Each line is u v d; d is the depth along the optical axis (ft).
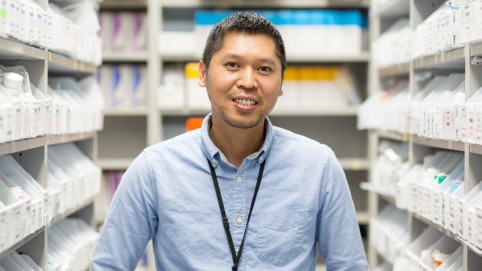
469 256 6.13
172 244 4.73
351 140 14.15
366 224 13.76
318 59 12.76
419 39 7.94
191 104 12.59
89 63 8.98
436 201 7.04
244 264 4.65
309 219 4.80
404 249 8.66
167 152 4.89
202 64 4.78
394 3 9.62
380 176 10.46
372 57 11.78
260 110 4.49
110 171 13.02
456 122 6.38
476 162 6.28
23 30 5.59
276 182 4.82
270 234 4.70
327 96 13.01
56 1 8.41
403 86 10.38
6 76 5.63
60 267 7.16
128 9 13.48
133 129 13.96
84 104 8.70
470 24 5.83
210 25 12.51
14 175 6.30
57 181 7.16
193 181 4.77
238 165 4.87
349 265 4.86
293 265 4.74
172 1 12.66
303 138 5.09
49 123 6.63
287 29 12.69
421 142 8.07
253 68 4.41
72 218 9.23
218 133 4.77
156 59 12.61
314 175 4.86
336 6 13.15
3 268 5.85
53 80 8.95
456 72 8.70
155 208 4.82
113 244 4.82
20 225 5.38
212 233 4.67
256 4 12.70
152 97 12.60
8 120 5.04
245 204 4.75
